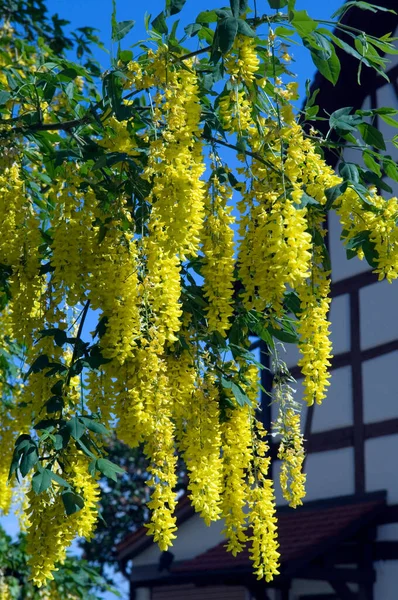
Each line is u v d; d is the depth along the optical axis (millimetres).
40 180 5602
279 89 4133
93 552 28453
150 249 3971
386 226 4094
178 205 3828
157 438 4035
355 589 12172
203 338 4617
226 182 4211
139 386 4004
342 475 12414
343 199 4160
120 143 4336
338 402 12656
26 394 4199
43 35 10484
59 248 4129
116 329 3953
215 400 4508
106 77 4207
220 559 12805
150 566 16344
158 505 4121
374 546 11688
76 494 3893
